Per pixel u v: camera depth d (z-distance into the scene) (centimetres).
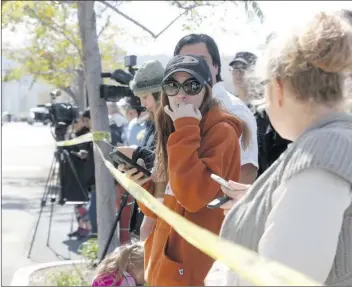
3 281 649
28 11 926
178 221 187
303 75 188
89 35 596
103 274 357
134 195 234
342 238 193
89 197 873
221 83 397
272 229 177
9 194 1372
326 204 174
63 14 1006
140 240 377
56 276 608
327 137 182
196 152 267
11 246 819
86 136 650
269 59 195
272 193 185
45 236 895
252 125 381
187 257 275
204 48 388
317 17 190
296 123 196
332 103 192
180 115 272
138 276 359
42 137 3944
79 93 1894
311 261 171
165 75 289
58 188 993
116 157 330
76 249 809
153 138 348
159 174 314
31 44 1645
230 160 277
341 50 184
